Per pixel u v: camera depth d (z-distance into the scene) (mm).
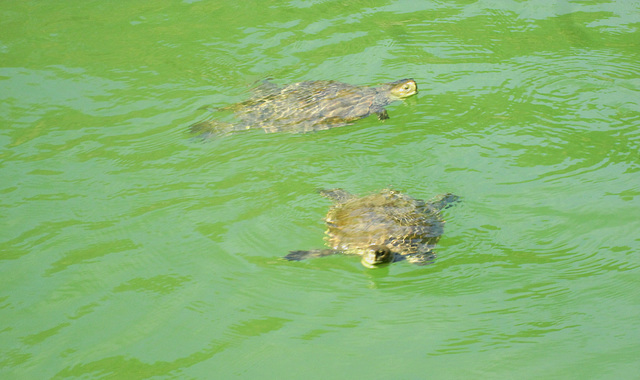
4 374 3775
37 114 4160
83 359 3793
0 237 3936
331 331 3828
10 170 4043
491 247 3930
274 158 4078
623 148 4090
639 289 3869
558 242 3934
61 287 3875
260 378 3777
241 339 3818
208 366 3789
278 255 3920
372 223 3928
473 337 3820
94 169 4055
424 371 3783
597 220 3963
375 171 4055
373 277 3895
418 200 3982
